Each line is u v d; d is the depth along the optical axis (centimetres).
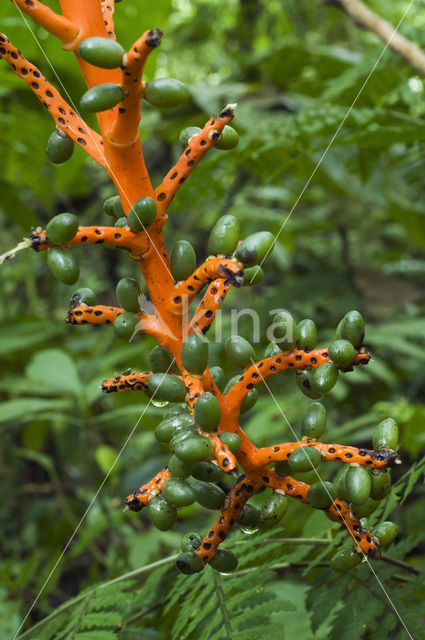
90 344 145
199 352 35
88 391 105
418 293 140
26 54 106
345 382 118
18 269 170
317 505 36
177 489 34
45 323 147
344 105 90
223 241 35
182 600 46
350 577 43
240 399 36
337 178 120
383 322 141
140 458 143
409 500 96
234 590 44
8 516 137
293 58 135
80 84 110
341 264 160
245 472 36
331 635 41
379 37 81
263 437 98
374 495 35
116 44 33
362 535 36
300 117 74
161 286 36
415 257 198
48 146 36
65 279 34
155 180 161
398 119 73
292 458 35
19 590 84
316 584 44
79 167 123
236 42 217
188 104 135
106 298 184
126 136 35
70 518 120
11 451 151
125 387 37
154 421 121
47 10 35
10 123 114
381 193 123
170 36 227
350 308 135
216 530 36
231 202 156
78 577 112
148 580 46
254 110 136
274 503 36
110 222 175
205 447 33
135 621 46
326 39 201
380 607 41
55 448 152
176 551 48
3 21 99
